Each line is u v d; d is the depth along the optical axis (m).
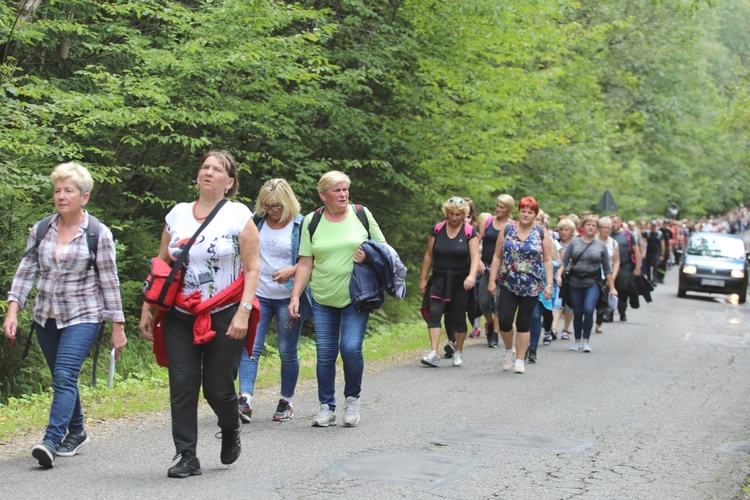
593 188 34.03
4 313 10.87
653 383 10.98
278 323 8.18
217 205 5.82
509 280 11.32
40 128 11.01
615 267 16.44
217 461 6.41
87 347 6.29
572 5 20.48
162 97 12.09
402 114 17.97
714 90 50.75
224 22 13.05
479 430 7.81
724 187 65.06
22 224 11.34
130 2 12.90
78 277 6.27
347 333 7.80
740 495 5.96
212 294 5.71
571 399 9.59
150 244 13.88
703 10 41.34
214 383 5.79
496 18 17.38
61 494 5.38
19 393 11.34
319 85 15.45
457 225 11.82
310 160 16.09
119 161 13.58
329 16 16.42
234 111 13.54
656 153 46.16
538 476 6.21
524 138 22.47
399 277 7.68
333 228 7.73
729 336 17.55
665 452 7.17
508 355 11.78
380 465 6.40
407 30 17.09
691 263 29.03
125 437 7.18
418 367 11.92
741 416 8.91
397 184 18.84
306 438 7.32
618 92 36.41
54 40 13.12
